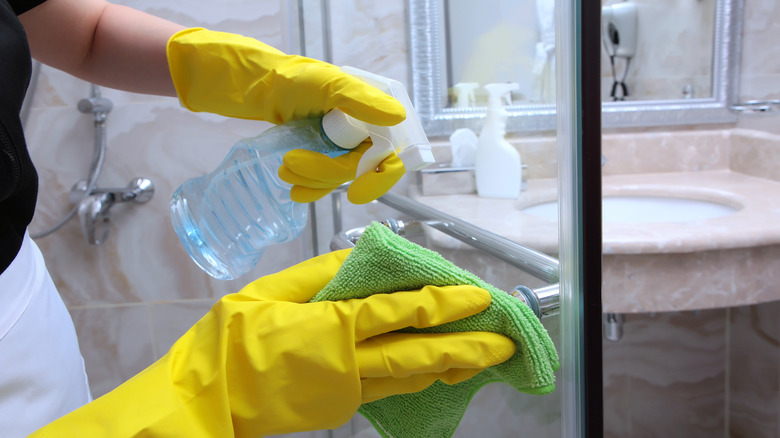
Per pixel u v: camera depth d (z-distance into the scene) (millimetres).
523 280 487
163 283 1407
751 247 941
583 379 365
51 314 629
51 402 591
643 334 1479
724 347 1490
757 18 1303
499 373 396
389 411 463
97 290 1396
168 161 1353
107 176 1345
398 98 434
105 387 1444
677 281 950
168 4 1287
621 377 1501
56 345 624
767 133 1296
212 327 442
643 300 959
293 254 1413
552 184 458
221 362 396
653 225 1005
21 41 464
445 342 375
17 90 452
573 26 336
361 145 441
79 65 630
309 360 390
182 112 1335
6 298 539
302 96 439
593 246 348
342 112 421
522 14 644
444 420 438
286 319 412
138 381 403
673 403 1515
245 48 491
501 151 653
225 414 382
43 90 1291
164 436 369
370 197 422
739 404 1474
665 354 1489
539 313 411
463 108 874
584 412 368
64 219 1296
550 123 488
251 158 490
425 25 1002
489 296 381
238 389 403
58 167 1325
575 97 341
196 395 395
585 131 338
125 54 614
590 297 352
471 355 367
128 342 1428
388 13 1031
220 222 554
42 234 1293
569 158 354
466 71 883
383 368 384
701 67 1357
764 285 959
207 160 1359
